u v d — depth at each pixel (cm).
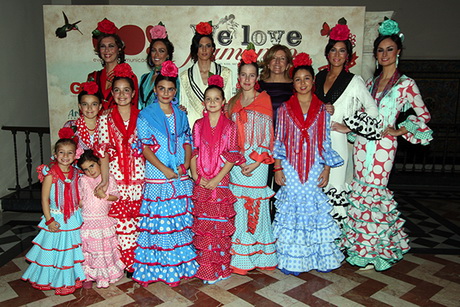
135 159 306
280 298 287
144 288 300
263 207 315
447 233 445
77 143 300
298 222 311
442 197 618
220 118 301
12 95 573
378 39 323
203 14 440
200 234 299
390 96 321
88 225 295
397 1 791
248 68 302
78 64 448
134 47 446
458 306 280
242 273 317
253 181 310
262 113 307
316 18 435
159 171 292
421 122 319
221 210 296
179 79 365
